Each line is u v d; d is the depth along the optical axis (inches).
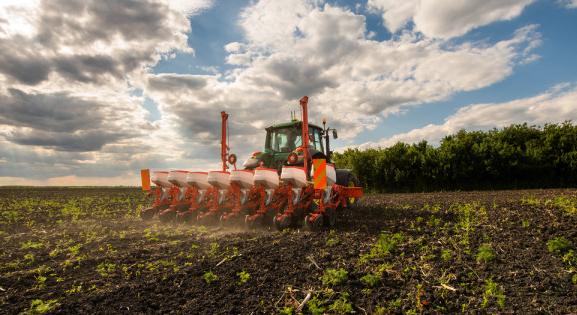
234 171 343.9
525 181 738.2
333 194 358.6
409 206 454.9
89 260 234.8
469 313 155.6
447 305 162.9
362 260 217.2
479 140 780.6
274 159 418.0
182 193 395.5
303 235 294.2
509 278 188.5
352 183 452.4
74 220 402.9
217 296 175.6
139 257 243.1
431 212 399.2
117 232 335.6
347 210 438.3
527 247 238.2
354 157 853.8
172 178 390.6
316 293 176.4
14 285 194.5
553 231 270.1
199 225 368.2
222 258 233.5
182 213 379.9
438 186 787.4
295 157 346.6
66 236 315.6
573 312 152.7
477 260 214.8
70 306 165.6
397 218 369.4
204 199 383.9
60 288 189.6
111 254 251.3
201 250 255.4
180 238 302.5
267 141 444.1
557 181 716.0
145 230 332.5
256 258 230.2
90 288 187.6
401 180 800.3
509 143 767.7
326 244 261.1
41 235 325.4
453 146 762.2
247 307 165.0
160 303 169.2
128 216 437.7
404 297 172.1
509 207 389.1
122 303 169.5
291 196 330.0
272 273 203.8
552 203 398.0
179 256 241.1
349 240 274.4
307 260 224.7
